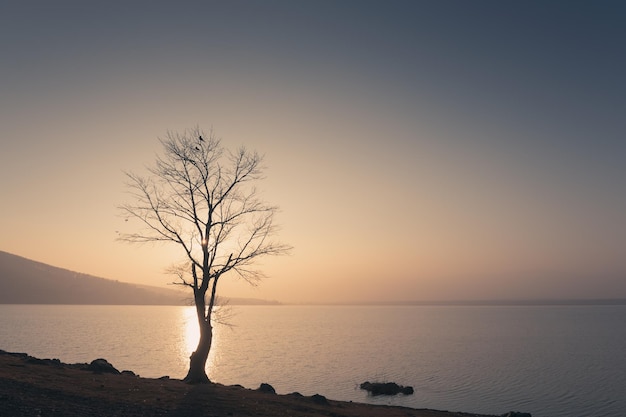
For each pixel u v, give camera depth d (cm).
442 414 3250
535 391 6019
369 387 6056
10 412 1864
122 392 2431
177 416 2075
